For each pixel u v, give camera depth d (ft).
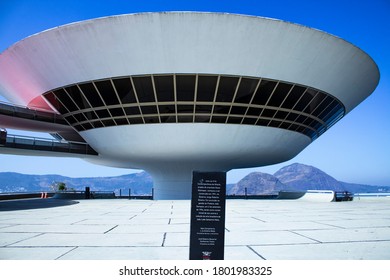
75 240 28.40
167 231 33.35
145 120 85.20
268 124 87.97
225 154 92.79
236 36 73.10
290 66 79.25
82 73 80.48
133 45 74.13
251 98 82.07
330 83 87.30
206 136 85.66
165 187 112.47
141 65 76.43
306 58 79.20
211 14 70.44
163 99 81.10
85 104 87.35
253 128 86.84
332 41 78.43
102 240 28.40
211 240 18.79
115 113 86.22
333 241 27.58
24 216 48.70
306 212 54.54
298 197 107.24
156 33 72.33
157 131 85.81
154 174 116.57
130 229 34.78
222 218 18.86
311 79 83.41
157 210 59.00
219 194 18.97
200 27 71.61
